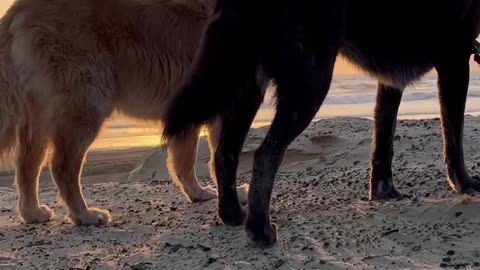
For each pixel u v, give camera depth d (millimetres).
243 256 1332
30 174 1822
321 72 1354
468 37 1620
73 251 1475
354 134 2912
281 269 1242
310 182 2186
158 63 1866
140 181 2740
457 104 1651
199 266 1289
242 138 1565
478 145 2459
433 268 1214
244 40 1348
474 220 1480
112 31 1791
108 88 1780
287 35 1331
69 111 1720
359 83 9227
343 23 1400
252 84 1465
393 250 1335
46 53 1711
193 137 1966
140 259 1364
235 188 1596
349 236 1436
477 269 1195
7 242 1599
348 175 2219
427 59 1608
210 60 1357
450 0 1572
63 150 1731
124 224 1732
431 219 1518
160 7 1870
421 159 2336
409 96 7637
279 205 1792
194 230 1579
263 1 1333
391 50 1562
